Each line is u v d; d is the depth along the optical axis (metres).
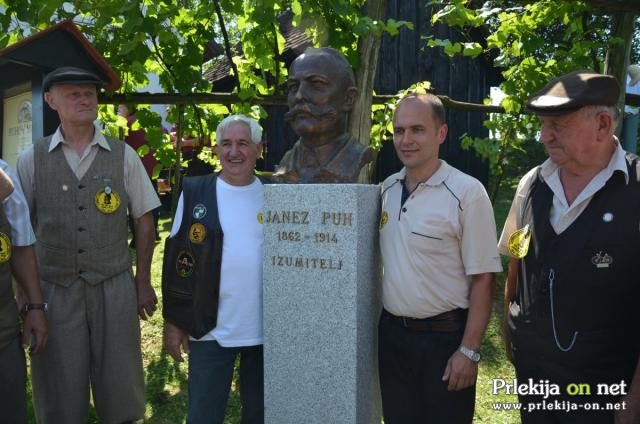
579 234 1.80
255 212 2.46
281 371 2.36
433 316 2.16
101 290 2.59
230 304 2.37
